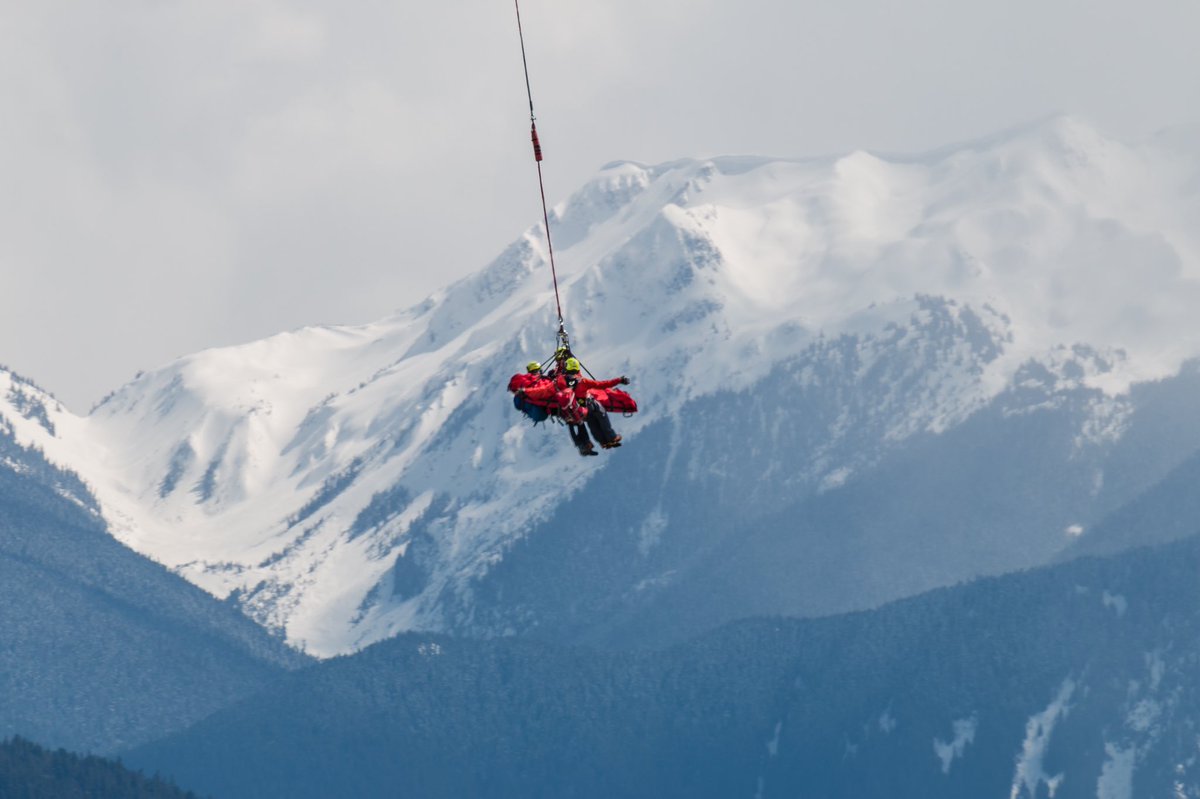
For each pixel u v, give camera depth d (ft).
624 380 462.19
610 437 458.09
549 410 457.27
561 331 470.80
